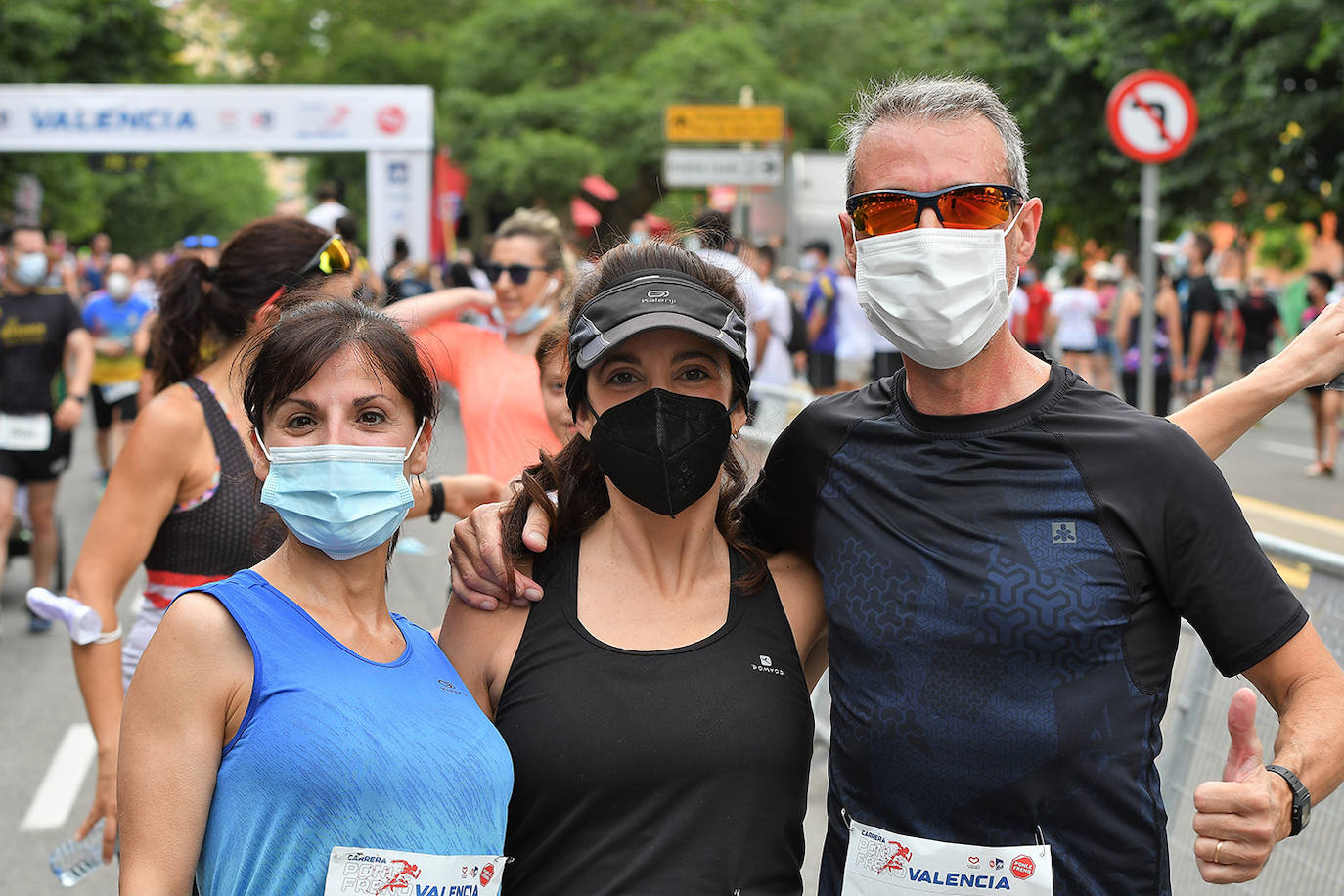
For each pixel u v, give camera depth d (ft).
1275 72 55.83
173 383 9.91
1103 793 6.52
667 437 6.81
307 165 163.84
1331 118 57.16
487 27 111.24
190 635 6.13
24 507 28.71
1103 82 71.87
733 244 8.89
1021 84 76.13
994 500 6.81
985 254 6.93
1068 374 7.10
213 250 13.21
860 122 7.42
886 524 6.98
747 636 7.02
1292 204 65.62
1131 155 29.37
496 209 133.28
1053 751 6.49
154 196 179.01
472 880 6.28
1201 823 6.17
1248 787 6.11
